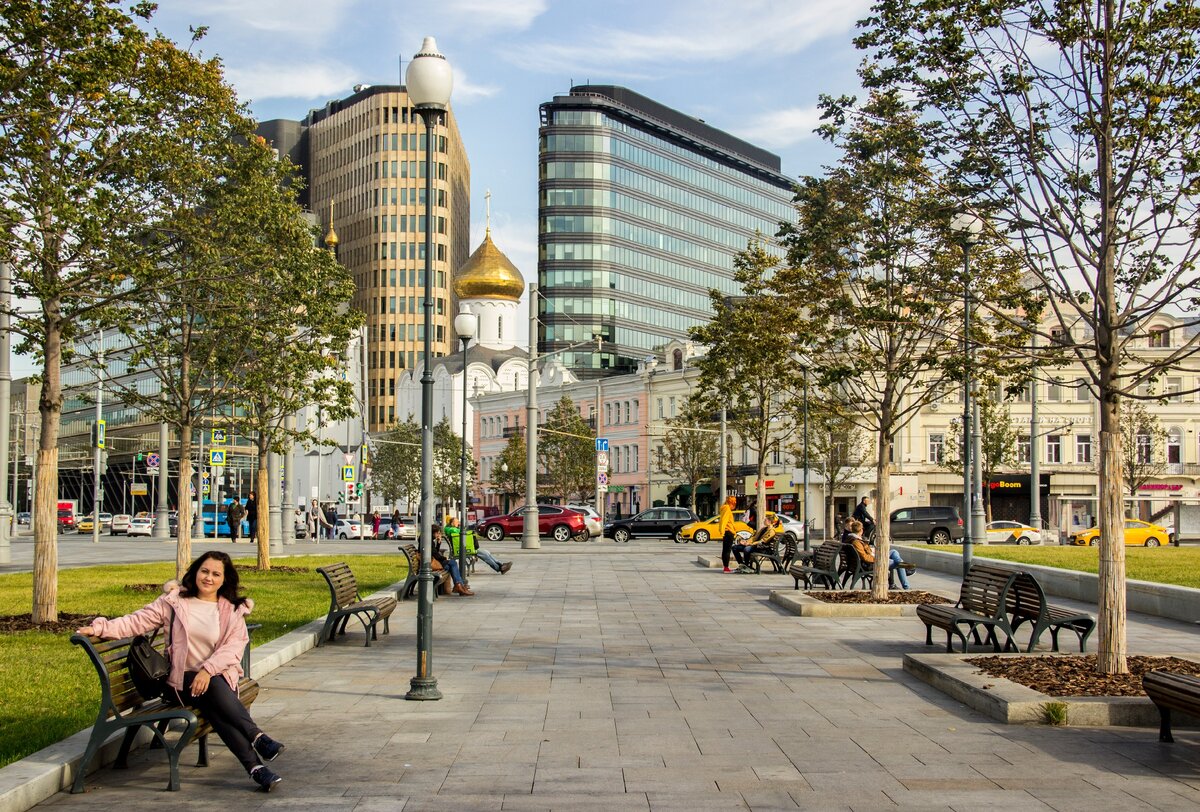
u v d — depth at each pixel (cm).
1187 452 6375
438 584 2361
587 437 7512
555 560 3859
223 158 1903
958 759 862
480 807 728
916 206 1461
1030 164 1216
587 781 796
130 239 1587
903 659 1325
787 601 2052
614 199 11481
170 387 2142
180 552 2100
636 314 11669
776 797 753
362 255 13625
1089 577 2184
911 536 5491
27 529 9512
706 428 6275
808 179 1923
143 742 906
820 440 5909
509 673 1295
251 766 774
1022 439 6344
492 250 11469
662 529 5753
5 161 1463
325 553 4325
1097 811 718
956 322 2058
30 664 1219
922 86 1275
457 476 8838
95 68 1380
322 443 2894
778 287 2288
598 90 11994
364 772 824
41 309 1630
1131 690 1048
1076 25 1144
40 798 739
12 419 9638
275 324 2312
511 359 11019
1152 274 1209
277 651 1333
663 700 1121
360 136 13738
